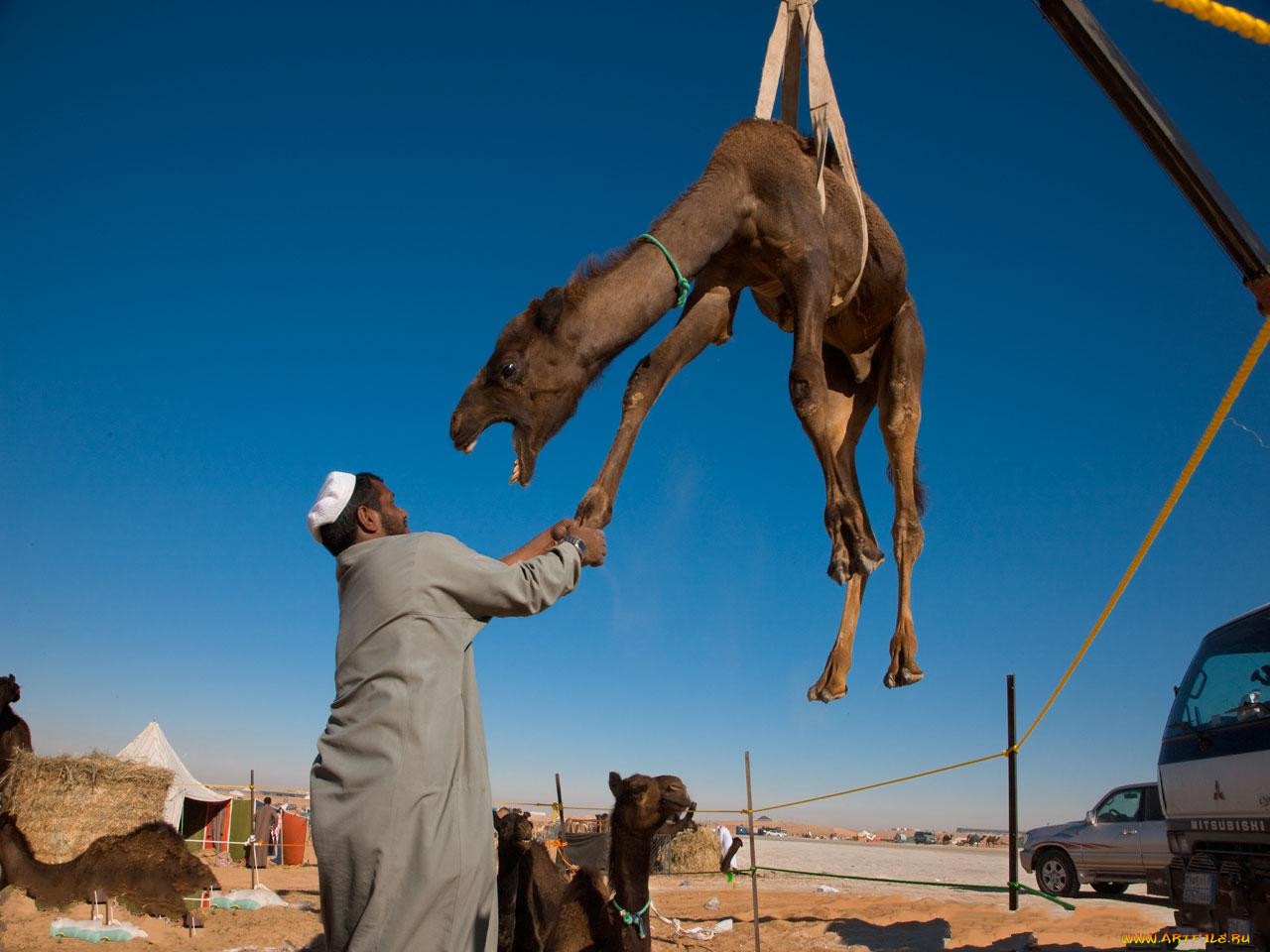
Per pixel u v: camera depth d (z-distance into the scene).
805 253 6.28
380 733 2.63
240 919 13.66
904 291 6.89
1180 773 9.11
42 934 11.31
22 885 11.55
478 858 2.66
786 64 7.30
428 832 2.55
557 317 5.71
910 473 6.76
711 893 19.73
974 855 44.16
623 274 5.96
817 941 12.40
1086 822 16.45
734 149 6.54
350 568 2.92
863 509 7.10
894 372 6.86
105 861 12.02
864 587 6.82
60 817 12.09
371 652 2.73
